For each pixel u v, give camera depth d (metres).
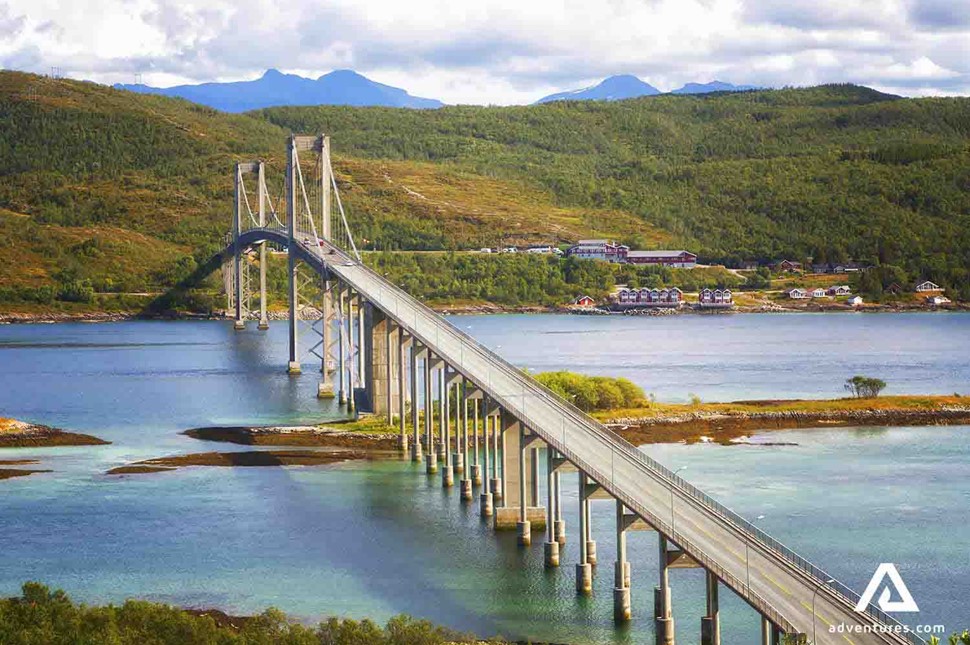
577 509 133.50
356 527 128.38
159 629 86.12
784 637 78.56
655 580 109.19
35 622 86.25
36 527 130.12
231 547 121.44
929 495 141.88
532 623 98.38
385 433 182.88
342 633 85.88
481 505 132.75
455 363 150.62
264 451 173.12
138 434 189.75
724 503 137.75
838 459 164.88
